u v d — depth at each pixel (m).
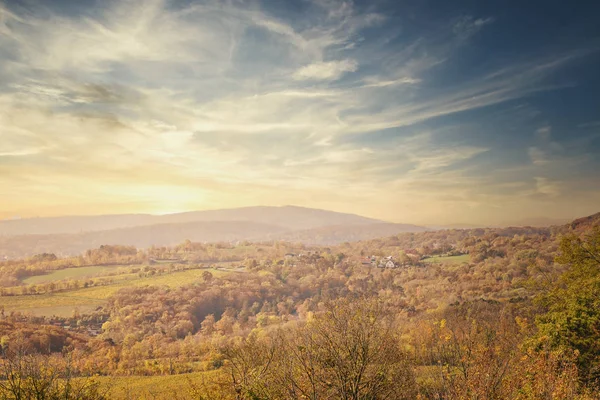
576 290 28.52
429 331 36.97
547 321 26.95
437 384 20.33
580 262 31.72
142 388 46.84
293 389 17.33
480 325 32.75
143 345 75.00
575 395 17.14
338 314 20.50
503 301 56.19
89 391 20.55
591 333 24.39
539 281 40.94
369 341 19.31
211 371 54.59
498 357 19.05
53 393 18.16
